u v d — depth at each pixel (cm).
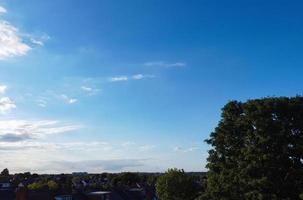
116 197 11500
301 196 4009
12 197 9175
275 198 4231
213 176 4847
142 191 12700
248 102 4803
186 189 9956
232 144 4803
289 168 4378
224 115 4956
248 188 4425
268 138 4391
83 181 18700
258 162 4372
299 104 4638
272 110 4578
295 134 4559
